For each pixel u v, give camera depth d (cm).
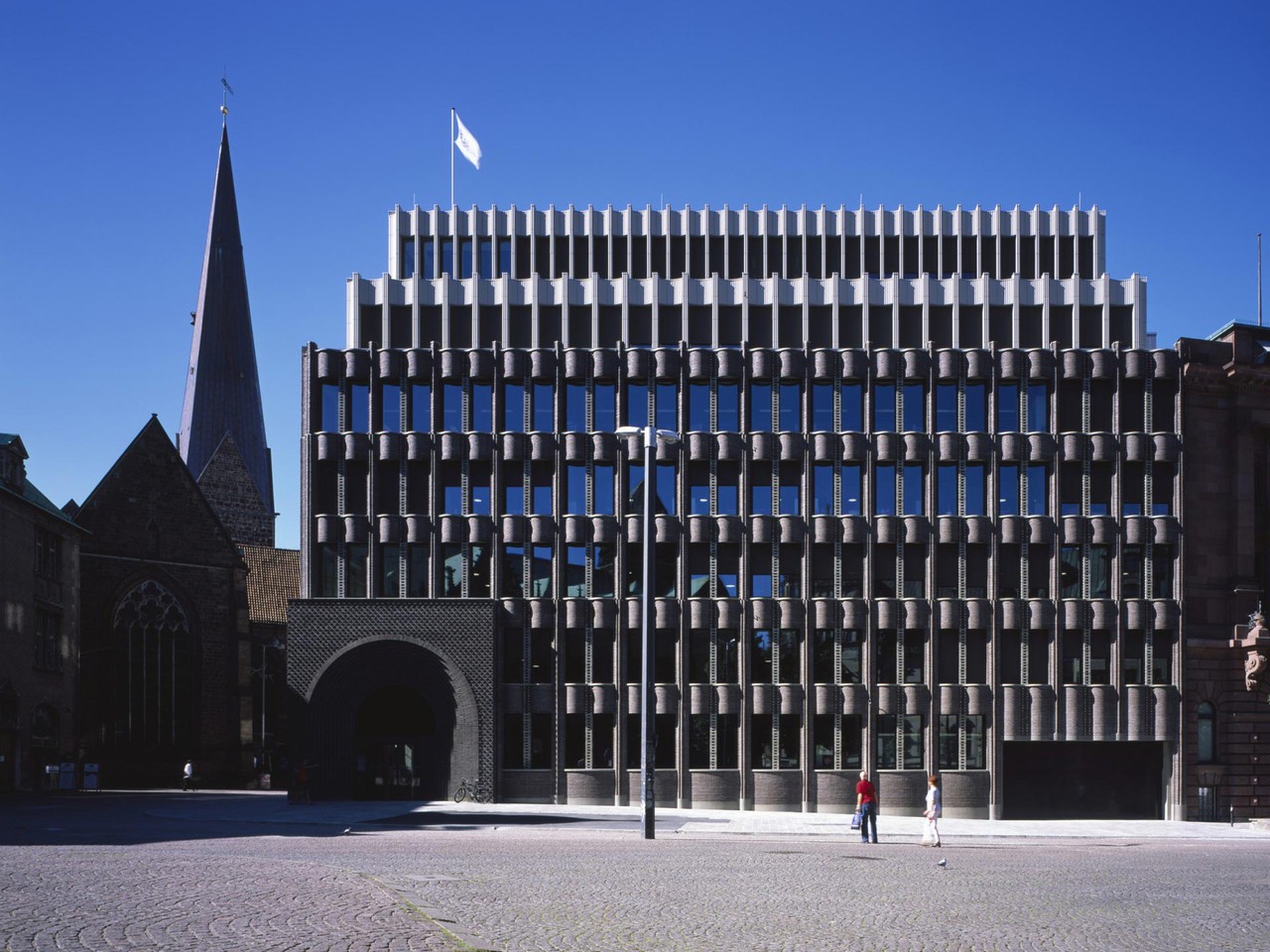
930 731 6284
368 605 6172
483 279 6706
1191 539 6469
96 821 4253
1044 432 6450
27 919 1516
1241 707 6431
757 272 6894
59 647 7762
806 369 6450
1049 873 2942
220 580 9800
